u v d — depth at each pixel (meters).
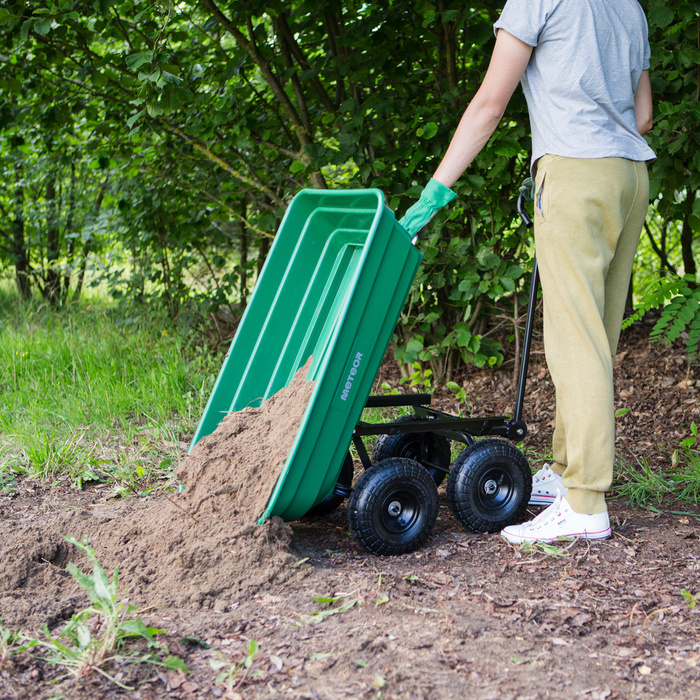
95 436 3.84
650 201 3.90
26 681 1.56
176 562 2.13
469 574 2.21
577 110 2.33
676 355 4.50
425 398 2.89
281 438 2.38
